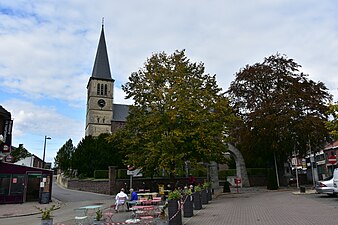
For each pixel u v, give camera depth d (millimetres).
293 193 25719
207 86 26297
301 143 33156
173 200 11523
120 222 12961
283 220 11852
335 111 23172
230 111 26953
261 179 41750
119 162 39906
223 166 51969
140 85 25859
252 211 15219
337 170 20141
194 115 23125
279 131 32031
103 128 83750
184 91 24172
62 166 52281
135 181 31266
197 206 16938
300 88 34375
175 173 23438
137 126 25781
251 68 37406
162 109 24406
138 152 25422
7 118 30500
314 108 33188
